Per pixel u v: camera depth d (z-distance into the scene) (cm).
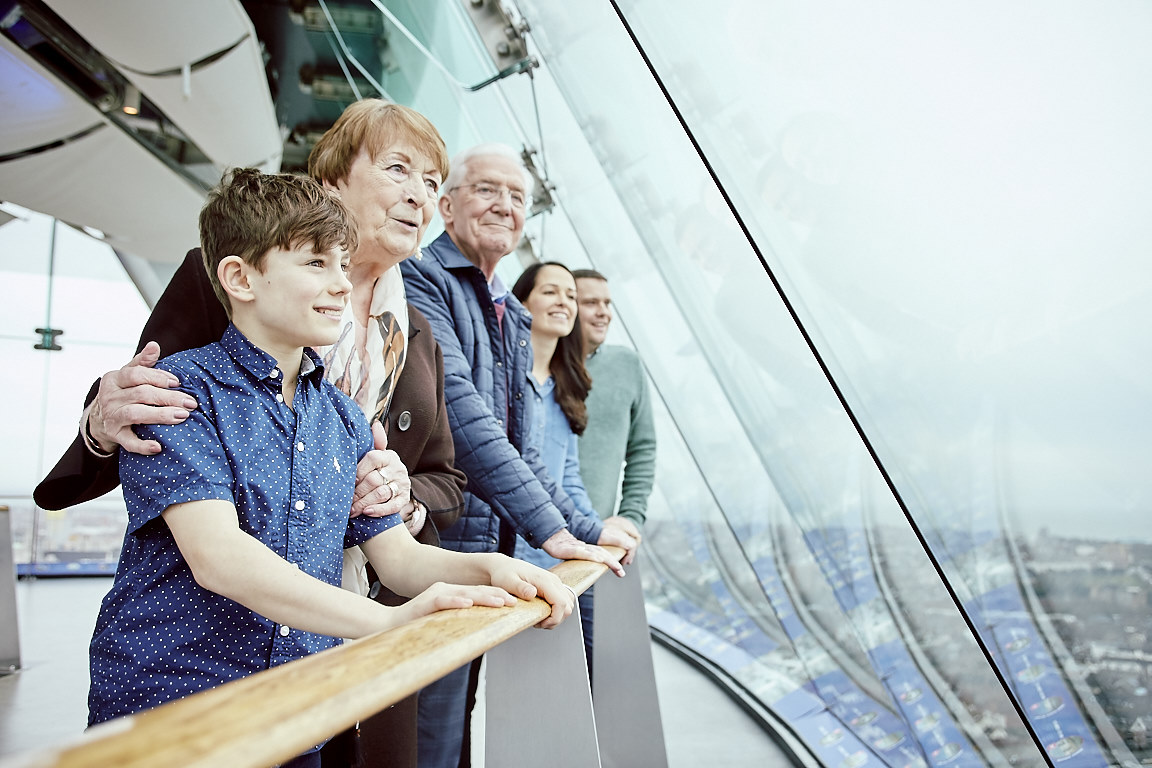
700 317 257
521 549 246
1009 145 157
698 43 173
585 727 101
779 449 220
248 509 100
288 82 739
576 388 273
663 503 699
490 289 230
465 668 205
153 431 95
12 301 1434
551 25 300
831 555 207
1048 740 162
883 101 168
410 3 385
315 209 105
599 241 446
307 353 114
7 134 659
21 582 1120
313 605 88
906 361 165
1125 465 152
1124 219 146
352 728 126
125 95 634
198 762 26
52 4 491
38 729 356
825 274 165
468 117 480
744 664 513
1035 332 159
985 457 162
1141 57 141
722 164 168
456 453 185
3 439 1395
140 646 95
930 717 186
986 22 157
